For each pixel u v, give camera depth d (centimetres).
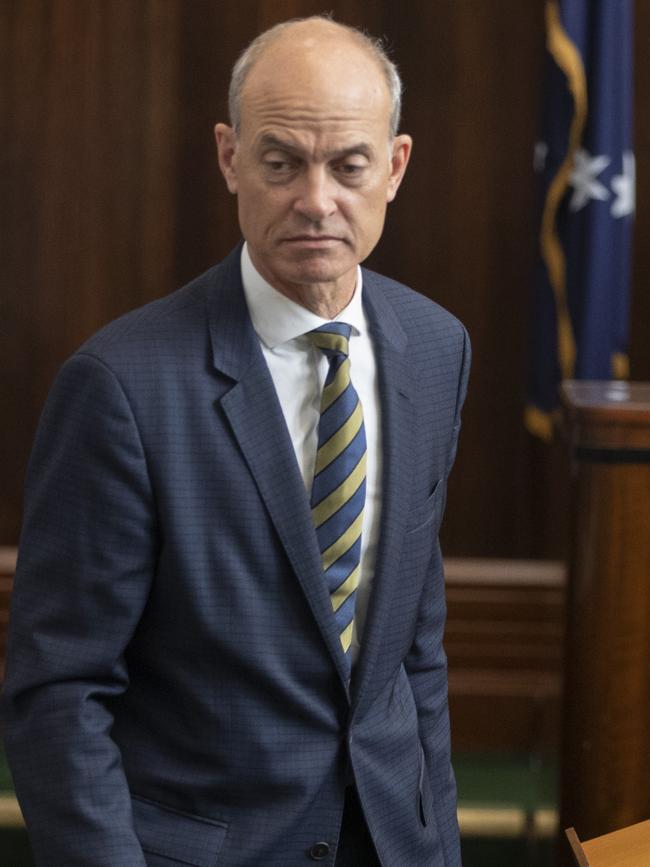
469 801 1144
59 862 487
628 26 1167
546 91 1177
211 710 506
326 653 508
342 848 539
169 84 1251
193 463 495
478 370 1282
